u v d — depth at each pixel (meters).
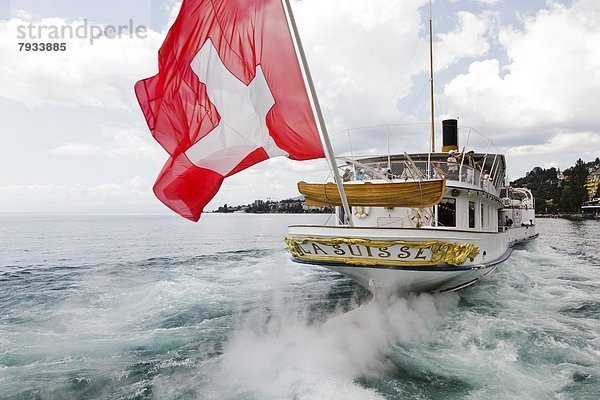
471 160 15.88
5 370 8.90
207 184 7.20
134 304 14.69
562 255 29.53
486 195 15.34
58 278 20.80
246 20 7.21
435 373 8.51
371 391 7.75
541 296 15.20
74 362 9.36
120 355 9.79
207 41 7.05
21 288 18.02
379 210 13.83
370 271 11.52
